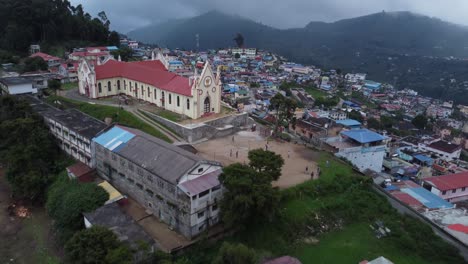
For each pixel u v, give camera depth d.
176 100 87.31
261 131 90.31
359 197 62.91
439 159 102.06
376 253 51.91
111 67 102.62
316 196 60.81
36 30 170.25
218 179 50.06
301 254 50.00
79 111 82.62
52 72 128.38
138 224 48.22
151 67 105.12
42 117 78.25
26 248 51.38
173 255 45.78
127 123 82.50
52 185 63.44
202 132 80.00
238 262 38.06
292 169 68.00
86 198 52.97
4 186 68.81
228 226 48.06
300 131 95.25
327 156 76.06
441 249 53.16
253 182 48.25
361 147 81.38
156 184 52.78
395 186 73.38
